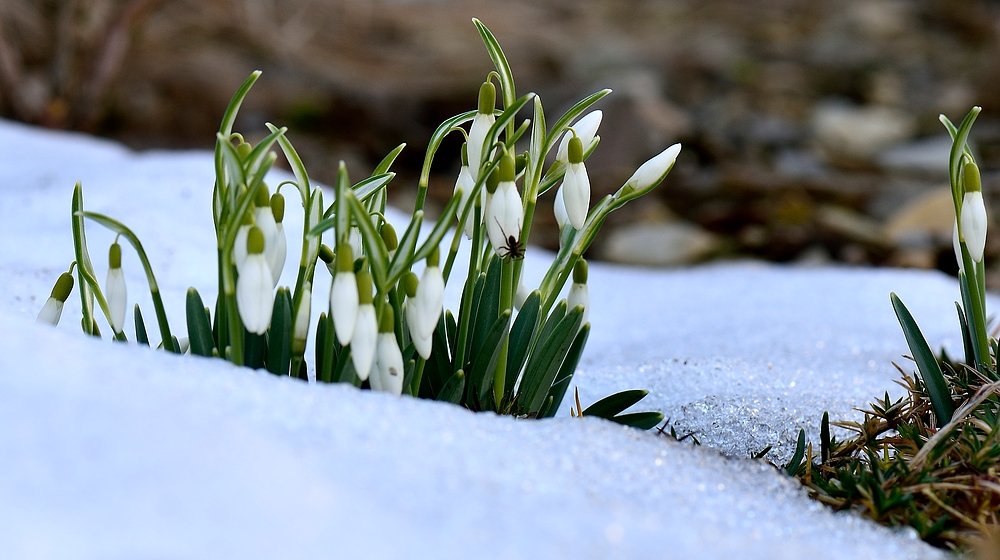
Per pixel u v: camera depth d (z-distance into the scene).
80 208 0.83
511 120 0.83
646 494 0.78
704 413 0.92
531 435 0.80
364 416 0.78
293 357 0.84
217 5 2.96
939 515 0.81
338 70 3.09
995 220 2.05
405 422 0.78
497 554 0.73
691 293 1.21
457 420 0.79
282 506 0.73
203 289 1.02
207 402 0.76
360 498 0.74
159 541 0.71
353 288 0.79
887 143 2.96
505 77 0.84
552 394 0.87
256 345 0.83
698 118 3.04
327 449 0.76
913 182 2.44
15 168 1.42
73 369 0.75
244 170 0.81
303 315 0.83
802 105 3.28
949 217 1.96
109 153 1.64
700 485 0.80
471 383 0.85
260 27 3.01
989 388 0.84
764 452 0.88
